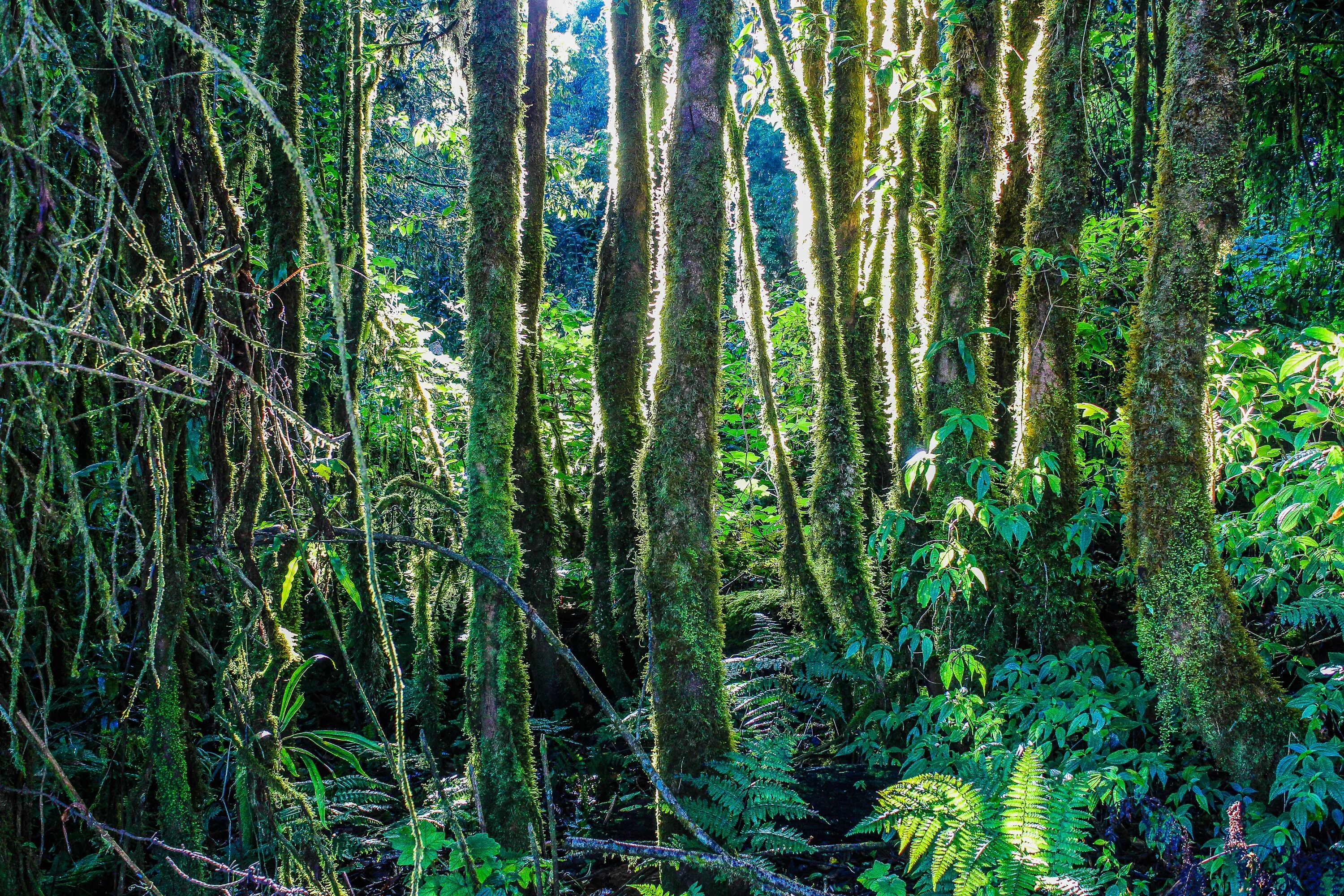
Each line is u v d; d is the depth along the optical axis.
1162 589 2.51
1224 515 3.13
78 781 2.25
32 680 2.19
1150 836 2.41
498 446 2.61
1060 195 3.12
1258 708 2.38
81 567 2.15
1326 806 2.21
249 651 2.27
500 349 2.61
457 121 6.72
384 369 3.94
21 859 1.71
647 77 3.92
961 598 3.29
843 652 3.49
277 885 1.96
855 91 3.91
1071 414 3.16
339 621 3.92
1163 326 2.49
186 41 1.90
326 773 3.39
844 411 3.55
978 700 2.96
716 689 2.44
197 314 1.97
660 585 2.45
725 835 2.29
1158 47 4.07
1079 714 2.70
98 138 1.50
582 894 2.61
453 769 3.53
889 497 3.86
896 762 3.22
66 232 1.61
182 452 2.00
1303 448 2.65
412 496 3.41
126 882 2.05
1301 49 4.77
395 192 8.00
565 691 4.16
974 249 3.22
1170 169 2.45
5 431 1.65
